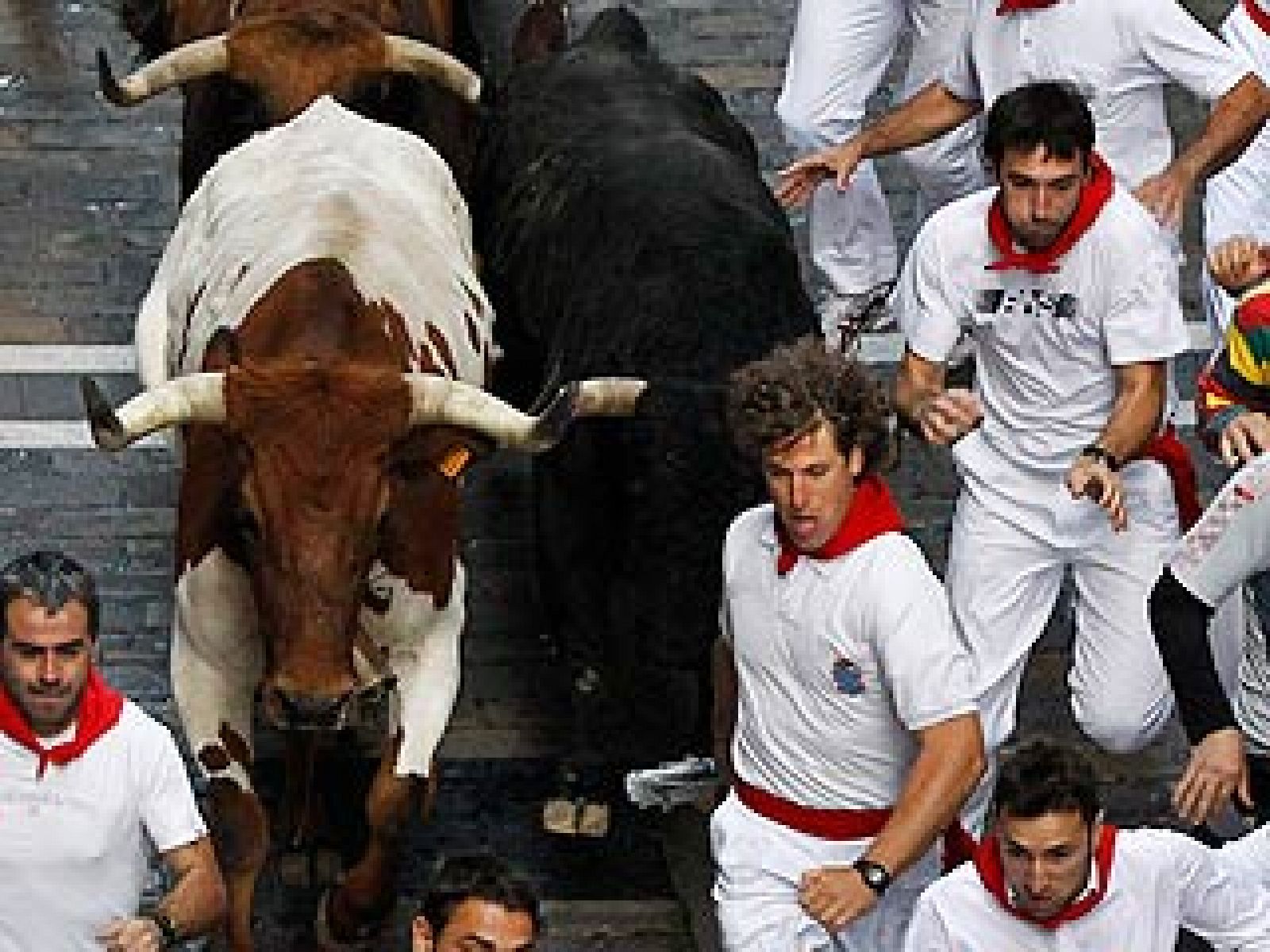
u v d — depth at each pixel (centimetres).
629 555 1850
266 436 1667
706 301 1877
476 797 2059
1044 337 1836
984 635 1911
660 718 2058
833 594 1562
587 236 1981
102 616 2217
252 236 1878
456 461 1720
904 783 1598
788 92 2394
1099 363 1842
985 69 2050
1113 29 2008
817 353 1552
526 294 2039
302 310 1766
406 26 2255
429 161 2028
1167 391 1873
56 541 2298
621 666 1911
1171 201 1945
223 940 1864
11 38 2925
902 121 2078
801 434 1528
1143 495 1881
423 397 1691
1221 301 2298
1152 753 2116
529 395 2078
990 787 1867
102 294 2600
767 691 1606
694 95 2189
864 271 2462
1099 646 1916
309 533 1659
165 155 2784
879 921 1645
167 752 1493
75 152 2780
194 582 1780
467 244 2011
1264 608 1625
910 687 1550
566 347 1936
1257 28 2289
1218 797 1570
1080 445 1866
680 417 1816
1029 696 2183
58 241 2664
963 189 2417
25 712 1454
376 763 2011
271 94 2091
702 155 2033
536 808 2053
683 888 1950
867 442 1546
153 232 2681
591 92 2156
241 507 1686
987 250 1820
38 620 1427
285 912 1928
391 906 1845
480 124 2256
